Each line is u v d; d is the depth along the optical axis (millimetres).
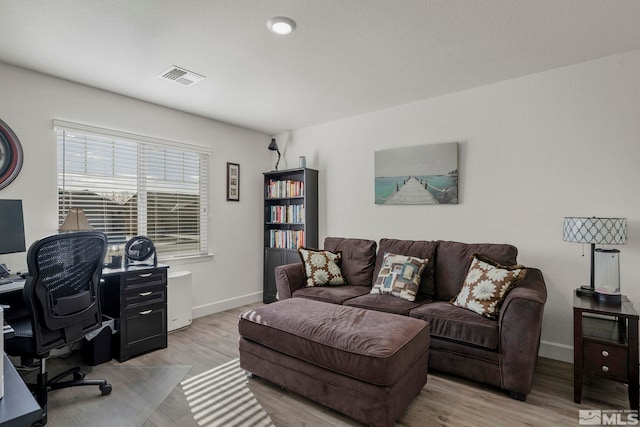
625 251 2502
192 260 3836
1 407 844
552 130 2785
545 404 2082
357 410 1844
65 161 2916
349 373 1853
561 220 2746
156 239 3561
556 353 2740
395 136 3670
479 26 2125
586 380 2395
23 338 1868
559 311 2748
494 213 3055
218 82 2988
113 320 2762
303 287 3314
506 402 2109
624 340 2066
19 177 2637
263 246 4691
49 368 2617
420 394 2201
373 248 3500
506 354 2137
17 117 2635
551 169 2791
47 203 2781
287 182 4414
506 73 2846
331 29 2150
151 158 3533
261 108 3703
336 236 4156
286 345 2133
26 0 1825
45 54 2453
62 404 2098
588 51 2469
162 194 3623
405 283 2818
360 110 3793
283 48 2395
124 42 2295
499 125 3031
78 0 1834
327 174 4242
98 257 2209
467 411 2014
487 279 2422
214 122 4113
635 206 2473
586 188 2646
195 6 1901
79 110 2975
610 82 2557
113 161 3242
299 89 3174
